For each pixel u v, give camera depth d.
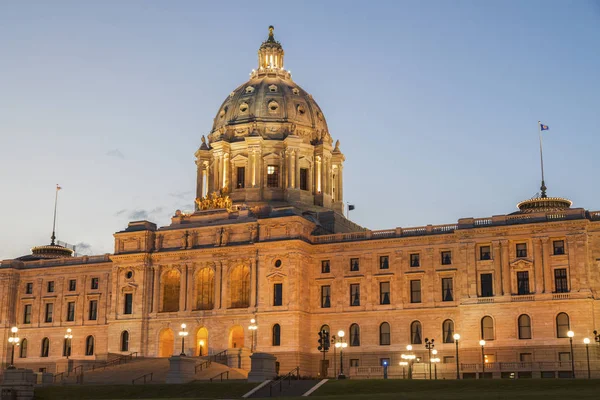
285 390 115.81
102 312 181.25
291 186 184.00
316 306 161.75
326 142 191.62
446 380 112.56
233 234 166.62
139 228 174.00
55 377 150.25
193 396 117.62
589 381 105.44
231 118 193.50
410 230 158.75
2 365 185.75
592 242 144.25
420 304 154.00
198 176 192.75
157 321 168.25
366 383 114.50
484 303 146.75
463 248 150.38
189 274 167.88
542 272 144.62
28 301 189.12
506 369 138.88
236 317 161.88
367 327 157.25
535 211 153.50
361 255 160.12
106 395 122.56
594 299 141.75
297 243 159.50
